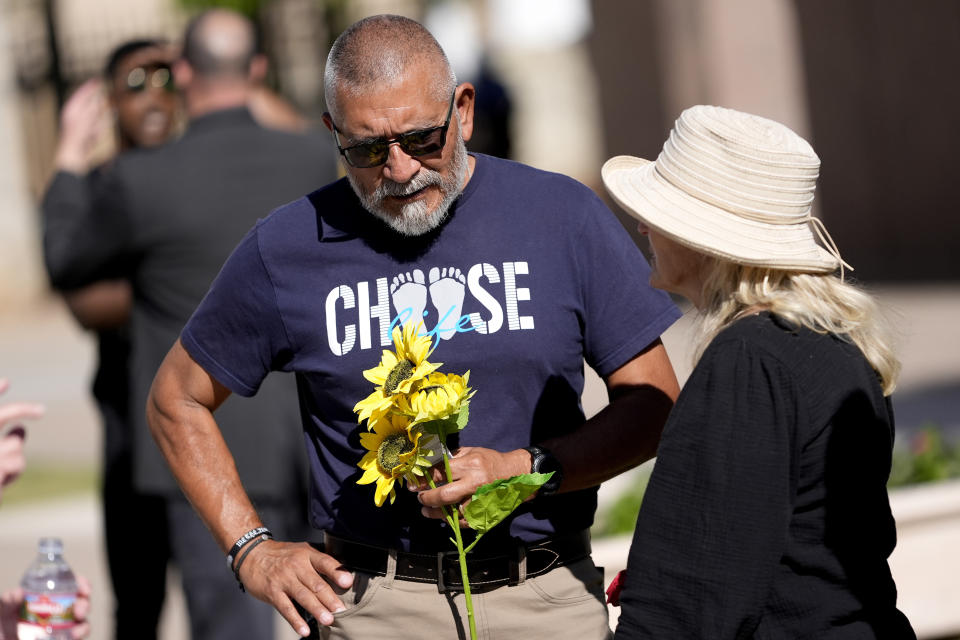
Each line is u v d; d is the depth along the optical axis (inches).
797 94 1057.5
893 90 1179.9
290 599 213.9
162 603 369.7
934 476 443.8
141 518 364.2
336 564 210.5
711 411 175.2
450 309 211.2
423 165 203.3
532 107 1482.5
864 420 176.9
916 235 1181.7
